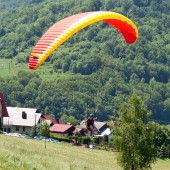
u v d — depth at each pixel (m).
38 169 64.75
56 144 160.62
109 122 98.69
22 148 93.31
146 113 97.50
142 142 95.62
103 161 126.06
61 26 52.38
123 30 62.75
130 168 96.88
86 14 55.09
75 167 76.62
